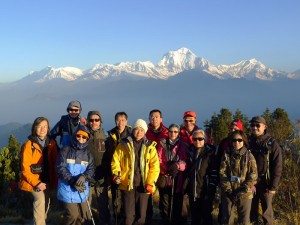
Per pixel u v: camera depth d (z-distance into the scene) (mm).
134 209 4352
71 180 3980
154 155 4406
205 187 4520
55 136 4840
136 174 4332
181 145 4711
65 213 4074
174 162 4613
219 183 4441
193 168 4574
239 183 4109
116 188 4617
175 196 4723
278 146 4371
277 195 5402
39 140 4297
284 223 4715
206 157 4520
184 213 4762
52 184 4375
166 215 4762
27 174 4133
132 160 4312
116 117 4723
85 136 4086
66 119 4824
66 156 4062
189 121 4895
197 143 4566
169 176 4656
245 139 4191
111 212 5418
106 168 4641
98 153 4570
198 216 4617
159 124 4930
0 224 4941
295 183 5238
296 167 5305
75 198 4023
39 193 4215
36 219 4191
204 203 4516
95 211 5180
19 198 6031
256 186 4441
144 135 4438
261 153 4387
